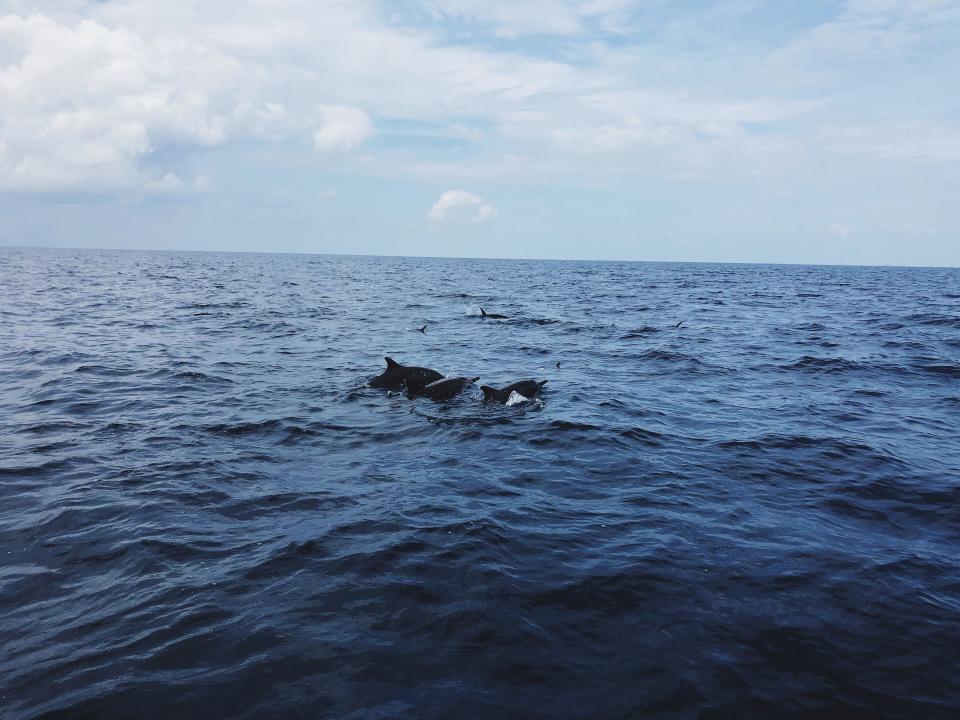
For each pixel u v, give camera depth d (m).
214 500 6.88
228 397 11.98
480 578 5.22
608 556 5.68
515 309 32.84
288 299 36.44
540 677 4.02
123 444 8.88
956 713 3.77
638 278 77.81
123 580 5.13
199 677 3.95
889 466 8.37
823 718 3.72
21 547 5.69
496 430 9.98
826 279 83.94
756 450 9.05
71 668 4.02
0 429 9.50
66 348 17.31
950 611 4.87
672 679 4.02
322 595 4.93
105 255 157.25
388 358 13.25
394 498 7.06
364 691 3.84
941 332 24.11
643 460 8.55
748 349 19.53
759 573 5.41
